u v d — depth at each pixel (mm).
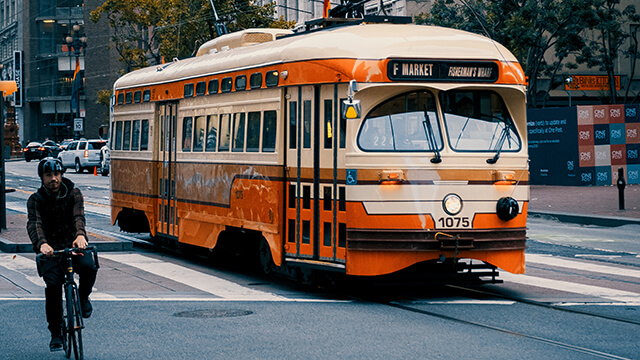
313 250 10219
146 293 10570
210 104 12758
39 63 90188
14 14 94625
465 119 9961
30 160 66625
